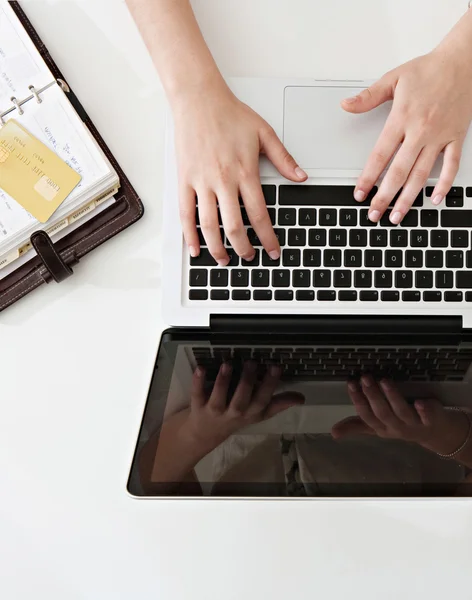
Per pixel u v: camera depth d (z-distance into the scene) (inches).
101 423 22.7
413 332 22.8
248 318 22.8
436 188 22.2
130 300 23.8
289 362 22.6
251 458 19.7
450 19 25.5
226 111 22.9
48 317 23.7
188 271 22.8
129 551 21.2
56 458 22.3
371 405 21.0
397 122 22.4
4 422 22.7
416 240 22.6
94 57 25.3
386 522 21.2
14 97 23.4
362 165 23.0
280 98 23.7
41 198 23.0
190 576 21.0
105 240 23.8
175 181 23.7
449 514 21.1
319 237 22.7
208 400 21.2
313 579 20.8
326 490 18.9
